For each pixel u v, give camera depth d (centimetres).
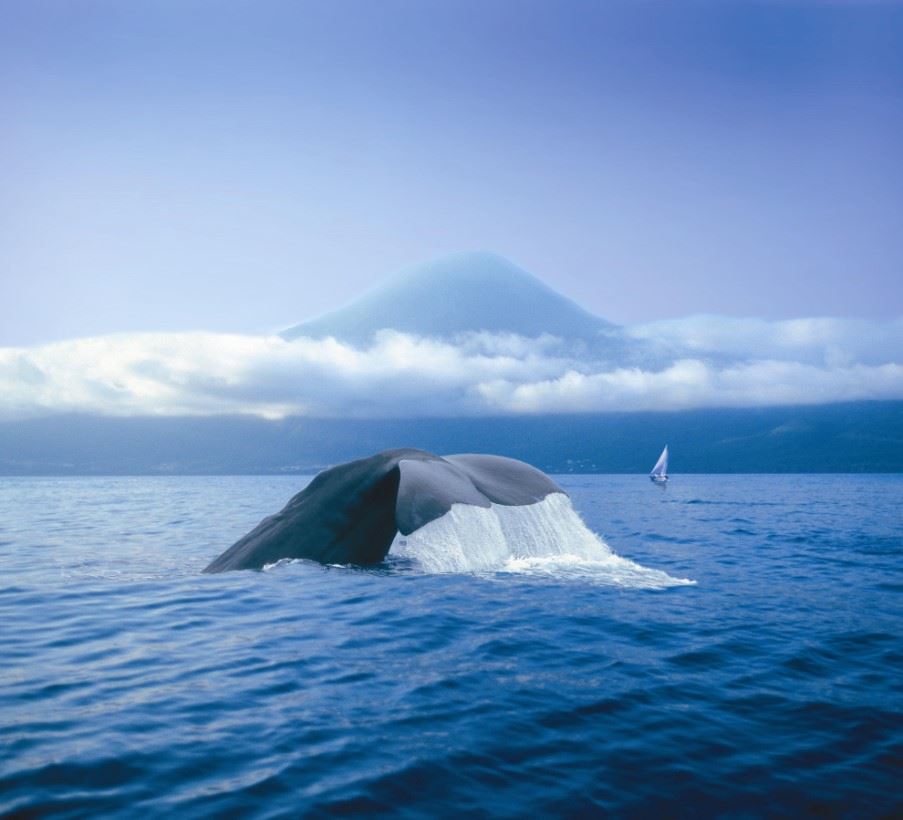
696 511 3572
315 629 829
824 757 504
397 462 1130
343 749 512
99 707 592
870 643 796
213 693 626
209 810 428
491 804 440
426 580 1055
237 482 18312
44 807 429
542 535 1145
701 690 640
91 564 1409
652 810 435
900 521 2747
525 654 741
